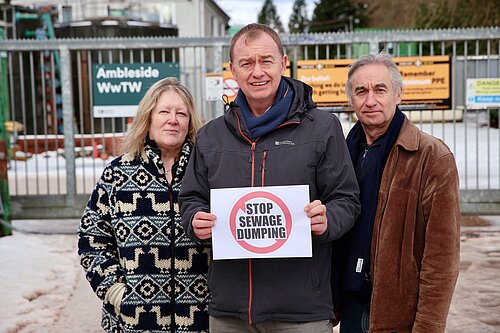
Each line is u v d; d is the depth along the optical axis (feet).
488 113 24.81
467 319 14.51
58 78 40.47
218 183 8.08
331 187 8.00
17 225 27.55
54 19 57.93
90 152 41.55
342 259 8.87
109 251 9.28
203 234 7.81
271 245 7.70
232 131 8.30
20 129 41.55
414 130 8.52
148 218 8.96
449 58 24.12
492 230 24.88
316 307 7.97
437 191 8.08
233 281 8.07
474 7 66.59
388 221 8.35
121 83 25.35
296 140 8.01
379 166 8.56
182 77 26.25
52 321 14.97
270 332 8.11
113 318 9.12
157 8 76.54
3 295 16.52
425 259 8.10
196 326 8.90
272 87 8.04
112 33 51.80
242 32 8.14
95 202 9.27
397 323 8.32
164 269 8.93
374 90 8.57
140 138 9.24
